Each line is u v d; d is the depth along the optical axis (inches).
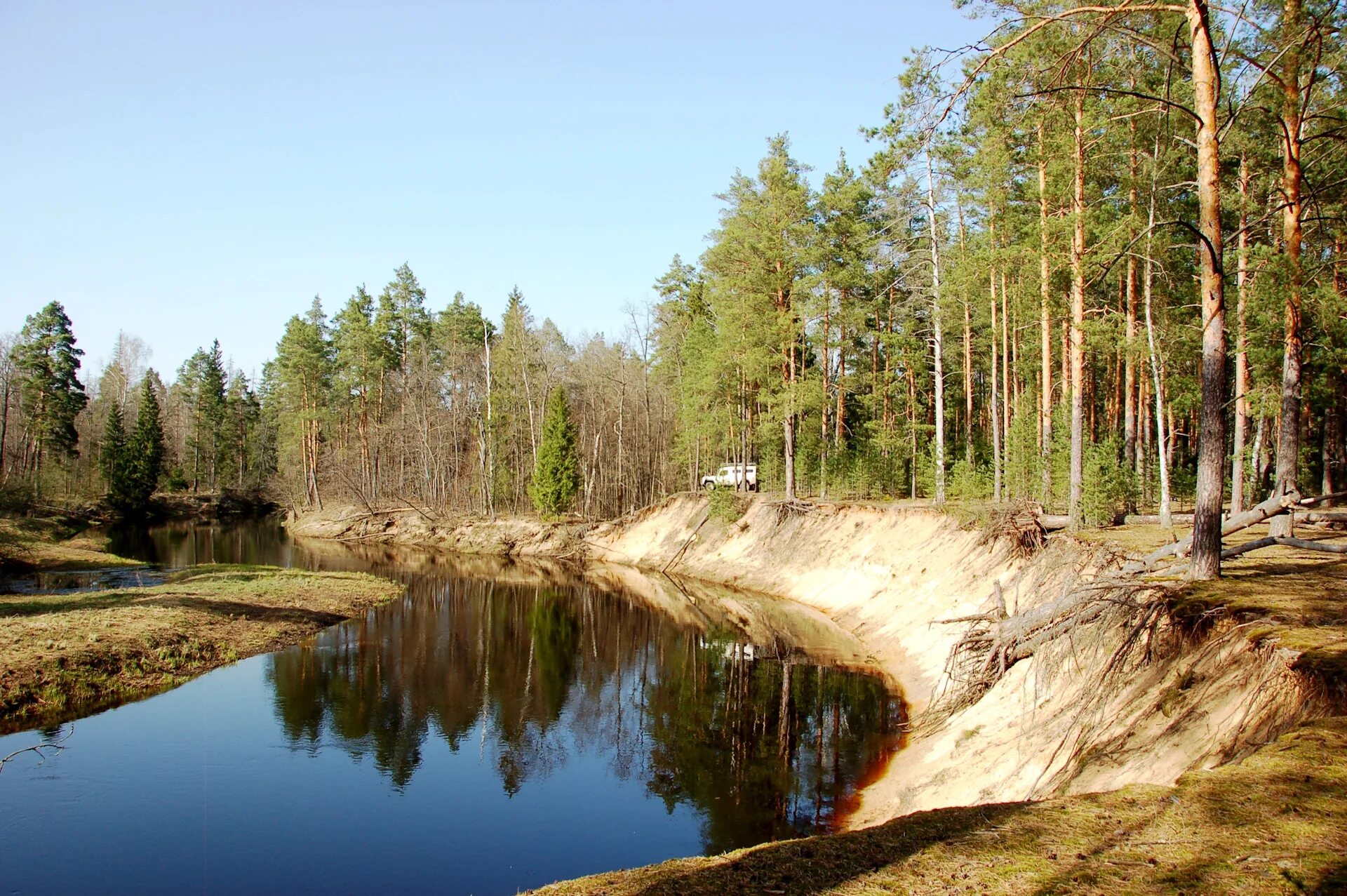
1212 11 444.5
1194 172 755.4
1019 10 585.6
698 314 2233.0
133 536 2158.0
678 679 819.4
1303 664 280.1
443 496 2325.3
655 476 2174.0
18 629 785.6
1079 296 761.6
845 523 1280.8
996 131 802.2
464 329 2906.0
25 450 2561.5
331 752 614.9
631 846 462.6
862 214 1439.5
